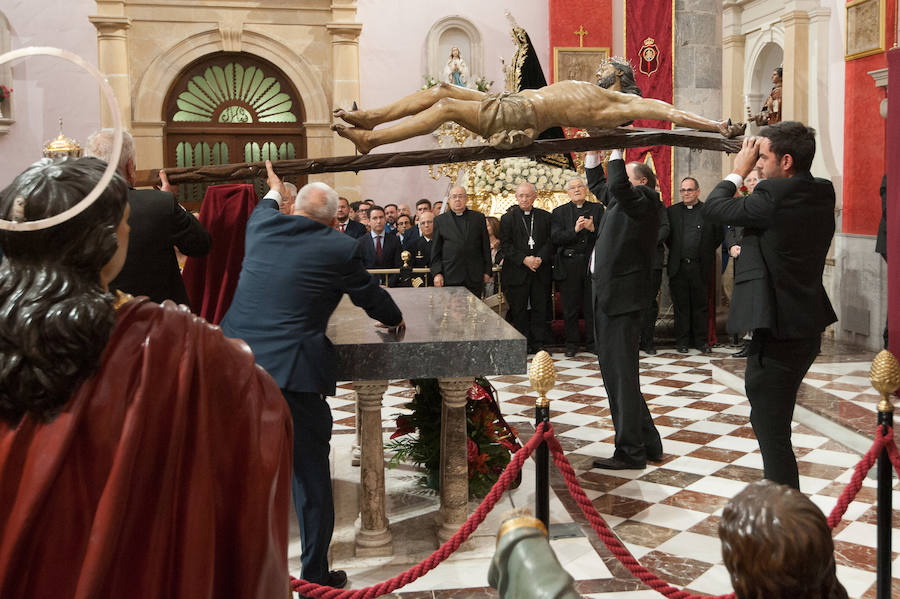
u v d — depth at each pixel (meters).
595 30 12.87
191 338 1.20
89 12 12.60
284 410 1.31
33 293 1.09
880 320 8.45
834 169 9.32
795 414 6.28
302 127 13.52
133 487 1.10
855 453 5.46
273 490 1.24
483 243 9.24
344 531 4.29
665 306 10.16
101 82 1.20
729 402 7.05
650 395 7.36
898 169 5.99
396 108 4.03
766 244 3.57
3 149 12.37
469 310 4.89
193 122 13.28
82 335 1.08
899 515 4.37
